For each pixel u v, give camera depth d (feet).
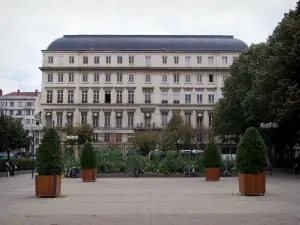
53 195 64.59
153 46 307.58
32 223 40.93
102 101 303.48
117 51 303.07
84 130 266.57
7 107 474.08
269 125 142.10
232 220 42.27
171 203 56.80
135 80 304.30
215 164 107.24
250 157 65.67
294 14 131.03
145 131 271.69
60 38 312.91
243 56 189.16
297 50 122.21
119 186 89.76
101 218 43.93
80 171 133.39
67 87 303.27
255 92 147.84
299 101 116.78
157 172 132.57
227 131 194.49
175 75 304.30
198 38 316.40
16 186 91.35
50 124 302.45
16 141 173.68
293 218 43.37
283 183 95.40
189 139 259.60
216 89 301.84
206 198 62.90
